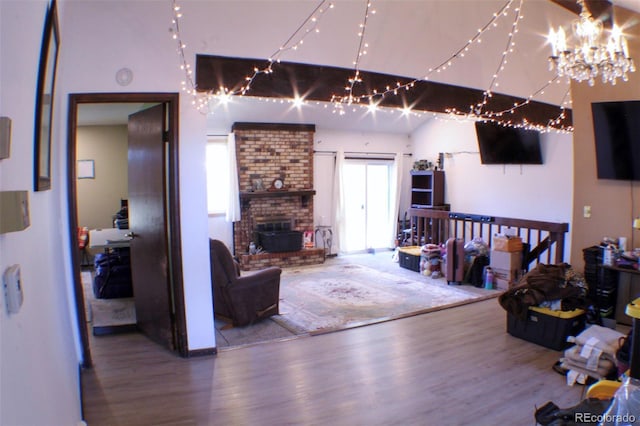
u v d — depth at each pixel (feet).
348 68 12.34
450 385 9.38
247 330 13.05
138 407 8.49
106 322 13.03
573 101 15.16
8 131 3.28
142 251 12.09
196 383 9.50
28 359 3.77
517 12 13.97
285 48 11.28
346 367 10.30
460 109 14.62
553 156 19.99
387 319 13.78
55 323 5.61
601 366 9.28
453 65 14.06
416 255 21.58
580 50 9.04
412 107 13.65
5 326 3.13
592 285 13.84
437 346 11.59
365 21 11.54
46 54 4.87
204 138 10.72
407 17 12.34
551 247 19.65
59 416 4.91
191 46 10.44
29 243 4.28
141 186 11.83
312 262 23.79
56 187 8.02
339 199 25.98
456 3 12.89
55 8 5.50
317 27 11.34
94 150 21.88
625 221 14.16
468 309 14.99
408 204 28.68
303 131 24.21
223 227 23.36
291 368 10.25
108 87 10.09
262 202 23.65
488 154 22.47
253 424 7.90
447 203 26.03
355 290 17.93
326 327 13.19
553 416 5.27
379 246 28.37
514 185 21.93
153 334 12.02
